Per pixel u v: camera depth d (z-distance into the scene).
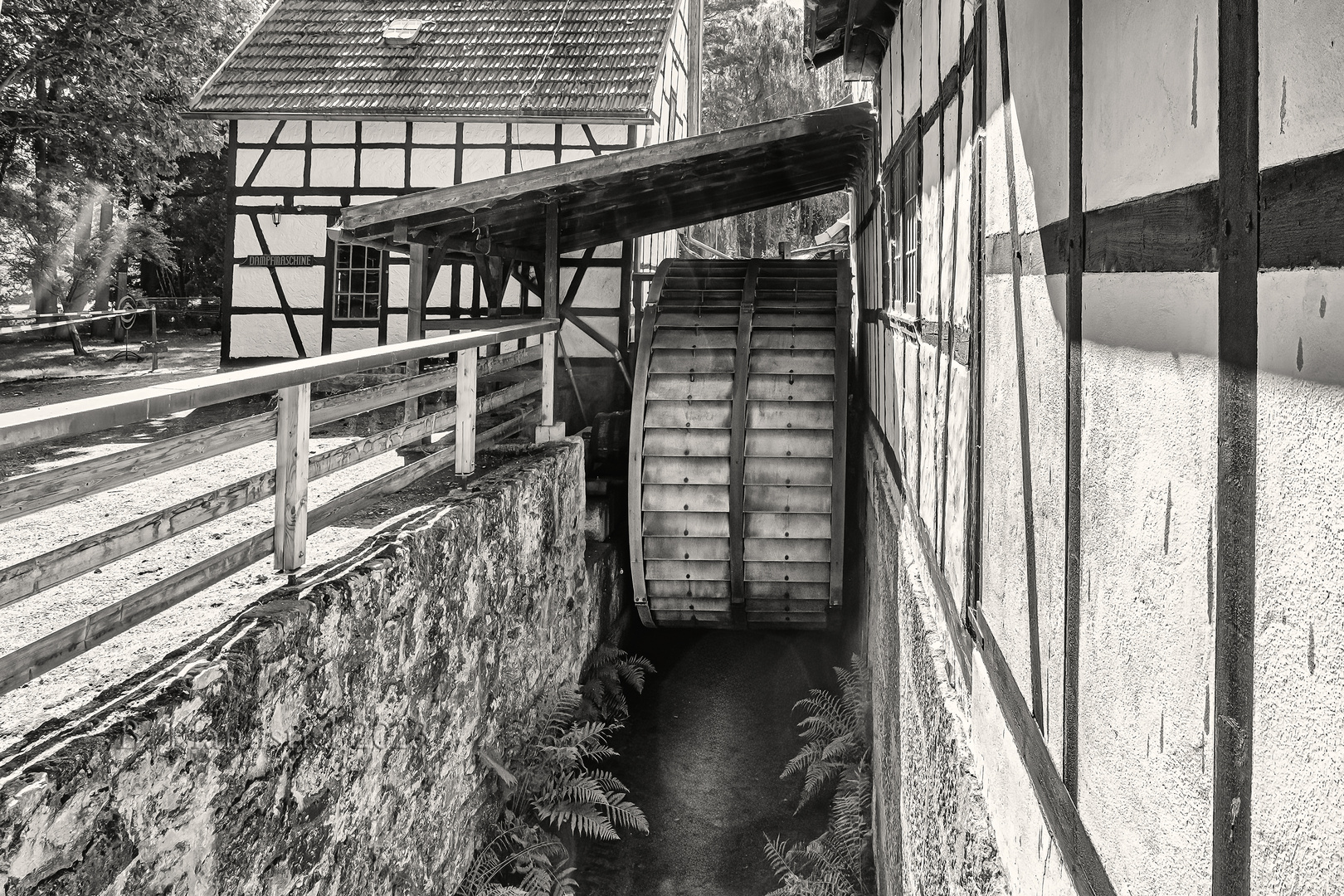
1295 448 0.81
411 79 13.66
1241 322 0.92
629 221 11.31
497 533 5.82
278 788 3.32
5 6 18.06
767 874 5.96
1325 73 0.76
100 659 3.15
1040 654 1.78
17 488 2.44
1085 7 1.50
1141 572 1.20
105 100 19.50
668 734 7.82
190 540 5.28
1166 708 1.11
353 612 3.88
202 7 20.05
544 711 6.60
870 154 8.84
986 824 2.27
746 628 9.62
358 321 13.47
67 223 24.94
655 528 9.04
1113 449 1.32
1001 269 2.26
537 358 7.96
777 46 29.17
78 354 22.92
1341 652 0.73
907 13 5.45
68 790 2.37
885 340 6.92
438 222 8.28
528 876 5.41
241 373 3.36
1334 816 0.74
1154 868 1.14
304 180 13.52
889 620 5.38
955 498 3.07
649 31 14.30
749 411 8.96
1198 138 1.04
